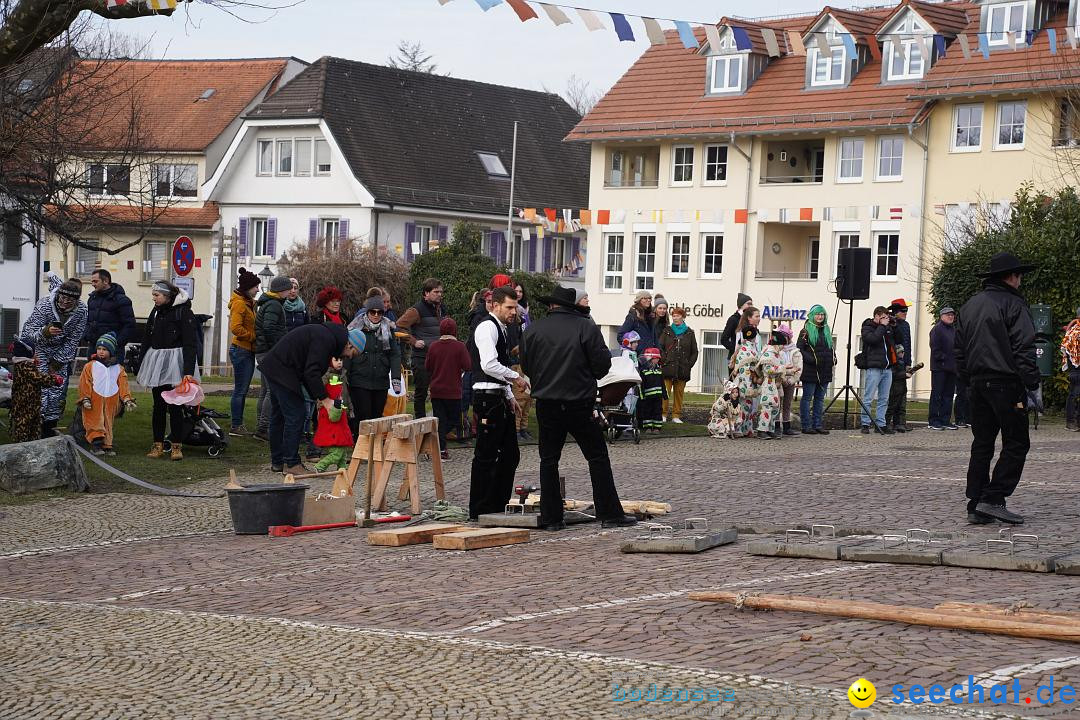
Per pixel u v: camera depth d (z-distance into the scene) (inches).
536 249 2539.4
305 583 412.2
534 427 893.2
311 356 643.5
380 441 546.9
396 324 765.9
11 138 786.2
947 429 976.9
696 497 590.6
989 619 315.3
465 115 2544.3
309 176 2333.9
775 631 323.3
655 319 910.4
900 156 1829.5
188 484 637.3
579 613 352.2
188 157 2440.9
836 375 1895.9
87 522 538.3
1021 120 1712.6
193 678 294.4
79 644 331.0
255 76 2564.0
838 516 523.2
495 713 261.4
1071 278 1141.1
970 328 482.3
